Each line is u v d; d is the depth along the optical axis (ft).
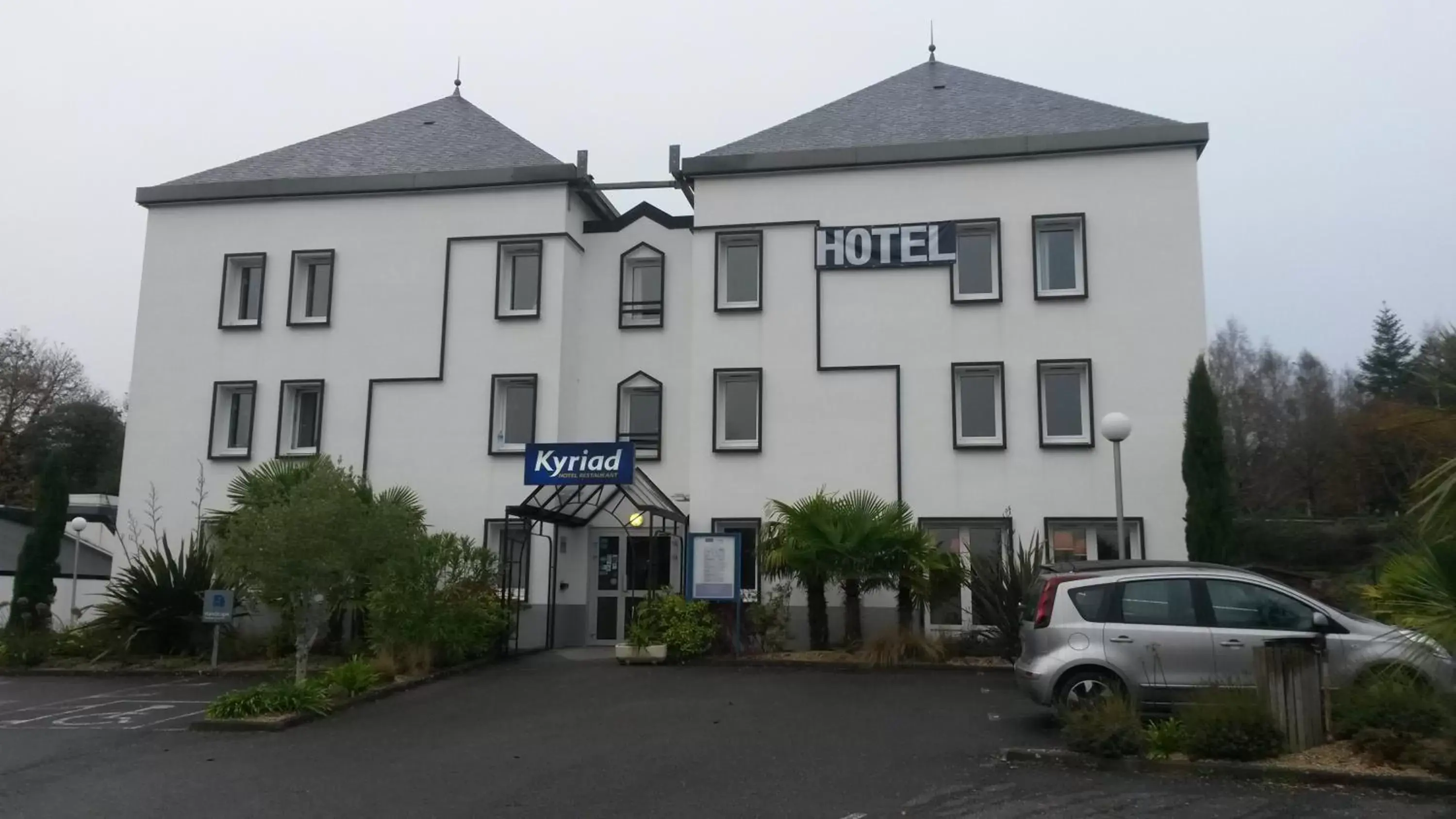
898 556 55.67
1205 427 57.93
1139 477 61.31
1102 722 31.83
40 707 48.26
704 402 66.28
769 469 65.16
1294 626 35.24
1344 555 89.86
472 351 69.46
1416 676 31.96
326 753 36.19
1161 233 63.10
